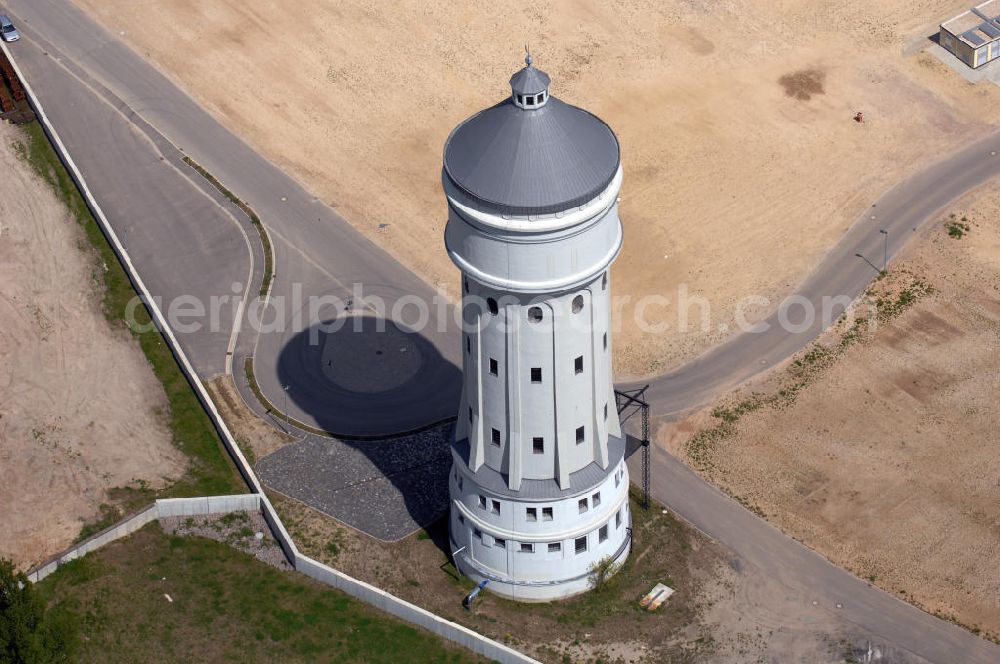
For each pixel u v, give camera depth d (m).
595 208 100.31
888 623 120.44
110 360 145.00
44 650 112.44
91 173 168.00
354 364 143.88
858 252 156.38
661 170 167.50
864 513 129.50
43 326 148.88
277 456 134.38
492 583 121.00
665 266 155.62
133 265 156.00
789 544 126.81
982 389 140.50
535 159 99.81
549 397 109.56
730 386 141.75
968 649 118.38
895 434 136.50
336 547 126.12
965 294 150.88
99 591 122.31
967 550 126.12
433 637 119.00
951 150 169.12
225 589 122.81
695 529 128.00
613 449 117.31
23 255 157.50
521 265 101.62
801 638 119.31
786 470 133.38
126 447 135.75
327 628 119.56
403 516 128.75
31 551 125.94
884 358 144.12
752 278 153.88
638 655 117.50
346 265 155.75
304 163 169.38
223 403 139.88
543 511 115.56
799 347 145.50
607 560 120.81
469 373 112.06
